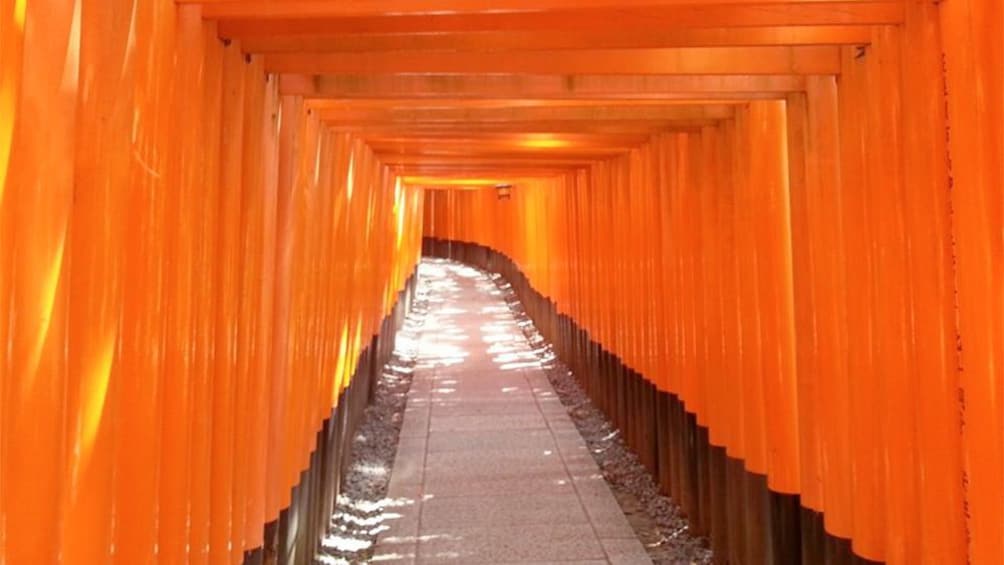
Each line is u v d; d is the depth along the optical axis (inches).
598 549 214.2
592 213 364.2
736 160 182.7
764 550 177.2
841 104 133.0
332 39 123.7
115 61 75.4
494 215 770.2
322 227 210.8
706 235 203.9
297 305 175.5
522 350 502.6
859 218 129.3
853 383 130.6
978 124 94.4
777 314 169.0
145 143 85.4
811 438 153.2
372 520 241.9
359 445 312.8
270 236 141.5
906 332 115.3
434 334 556.1
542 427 337.4
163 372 92.4
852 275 130.5
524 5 97.3
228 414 117.3
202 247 105.5
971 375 98.1
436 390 406.6
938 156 104.0
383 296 417.4
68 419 71.2
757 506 177.8
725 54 136.2
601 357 352.2
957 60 97.8
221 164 116.7
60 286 64.4
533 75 147.5
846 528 138.8
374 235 359.3
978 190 94.9
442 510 244.1
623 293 305.0
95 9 71.8
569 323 430.6
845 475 139.3
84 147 71.0
